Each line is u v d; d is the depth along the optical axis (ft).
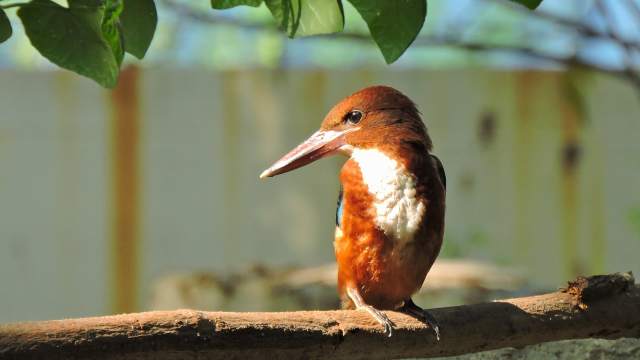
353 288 21.27
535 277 39.04
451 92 39.17
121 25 15.55
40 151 38.50
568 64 40.70
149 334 15.31
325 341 16.62
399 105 22.27
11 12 26.16
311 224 38.81
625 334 18.52
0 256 38.37
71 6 14.94
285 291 33.68
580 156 39.22
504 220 39.27
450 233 39.19
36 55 43.04
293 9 15.14
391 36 14.52
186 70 38.81
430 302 30.50
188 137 38.70
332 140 22.56
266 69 38.81
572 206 39.22
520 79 39.24
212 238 38.75
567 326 18.20
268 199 38.83
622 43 40.88
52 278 38.55
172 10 44.57
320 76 38.86
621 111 39.45
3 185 38.32
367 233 20.76
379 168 21.07
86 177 38.55
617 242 39.11
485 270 32.71
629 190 39.24
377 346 17.21
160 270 38.68
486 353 20.86
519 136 39.22
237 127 38.81
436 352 17.80
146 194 38.60
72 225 38.60
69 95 38.47
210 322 15.74
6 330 14.78
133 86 38.63
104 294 38.55
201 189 38.75
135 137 38.63
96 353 15.03
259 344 16.02
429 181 20.95
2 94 38.34
